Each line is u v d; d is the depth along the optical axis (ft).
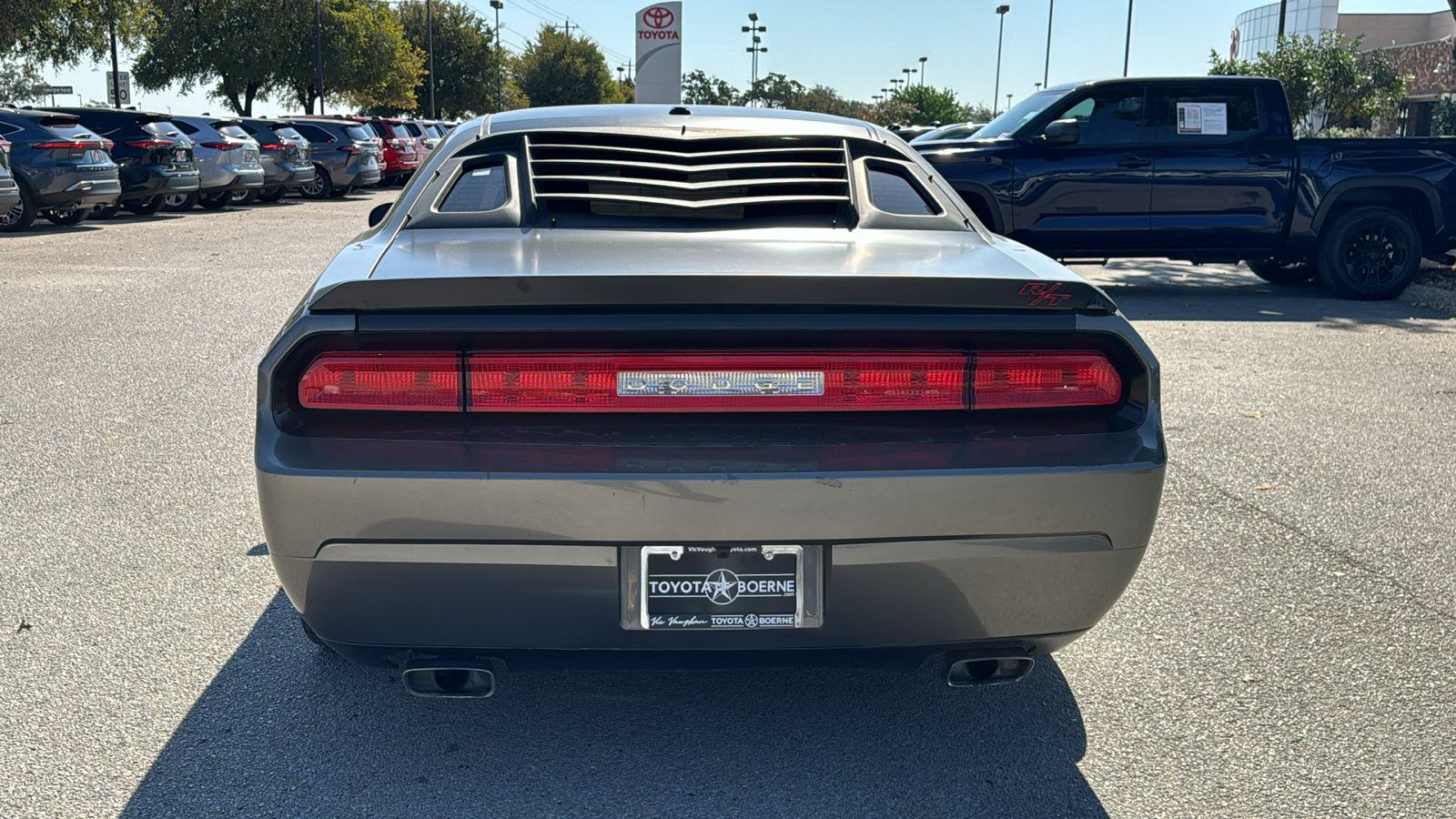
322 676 9.78
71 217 55.47
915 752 8.69
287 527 7.06
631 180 9.93
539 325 7.06
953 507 7.17
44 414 18.40
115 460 15.88
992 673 8.13
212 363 22.53
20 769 8.25
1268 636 10.80
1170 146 32.76
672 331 7.09
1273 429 18.57
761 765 8.46
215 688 9.54
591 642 7.32
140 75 155.53
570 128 10.91
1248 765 8.54
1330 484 15.56
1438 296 33.06
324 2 161.79
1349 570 12.49
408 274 7.41
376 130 95.76
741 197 9.95
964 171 32.68
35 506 13.94
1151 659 10.32
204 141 65.67
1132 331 7.62
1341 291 34.35
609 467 6.96
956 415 7.44
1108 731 9.04
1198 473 16.06
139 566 12.12
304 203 76.02
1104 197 32.71
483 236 9.07
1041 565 7.43
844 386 7.26
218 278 35.73
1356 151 32.99
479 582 7.10
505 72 246.88
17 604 11.12
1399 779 8.36
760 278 7.02
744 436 7.19
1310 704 9.48
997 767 8.48
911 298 7.23
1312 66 80.53
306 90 169.17
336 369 7.09
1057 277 7.80
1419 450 17.34
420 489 6.90
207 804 7.87
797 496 7.02
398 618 7.26
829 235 9.37
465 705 9.32
